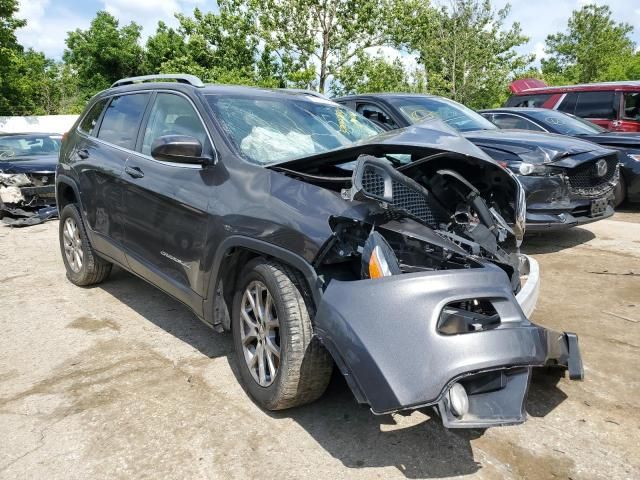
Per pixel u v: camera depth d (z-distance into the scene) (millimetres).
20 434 2814
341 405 3057
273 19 22016
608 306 4492
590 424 2873
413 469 2518
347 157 3045
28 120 30125
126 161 4180
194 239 3369
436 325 2273
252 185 3072
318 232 2621
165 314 4500
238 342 3148
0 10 30000
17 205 8742
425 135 3074
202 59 27156
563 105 10641
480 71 25000
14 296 5000
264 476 2477
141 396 3176
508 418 2250
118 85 5027
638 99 9711
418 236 2695
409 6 21625
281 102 4090
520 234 3389
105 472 2514
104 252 4629
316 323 2508
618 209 8930
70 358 3699
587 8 40719
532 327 2422
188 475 2486
